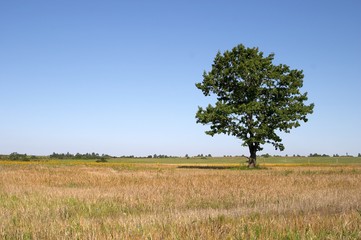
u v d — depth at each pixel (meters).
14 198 13.61
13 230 7.98
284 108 47.41
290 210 10.76
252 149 49.19
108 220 8.90
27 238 7.38
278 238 6.93
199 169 44.62
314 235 6.94
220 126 47.00
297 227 7.51
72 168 41.62
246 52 50.16
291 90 47.31
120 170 37.84
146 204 12.70
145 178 24.59
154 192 15.93
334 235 6.96
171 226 7.84
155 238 6.92
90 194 14.83
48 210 10.81
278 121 46.69
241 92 48.53
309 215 9.27
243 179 23.48
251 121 47.19
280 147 47.31
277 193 15.55
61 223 8.48
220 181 21.97
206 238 6.86
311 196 14.08
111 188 18.14
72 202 12.58
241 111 46.69
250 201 13.54
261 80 48.78
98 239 6.96
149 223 8.41
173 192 16.09
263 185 19.52
